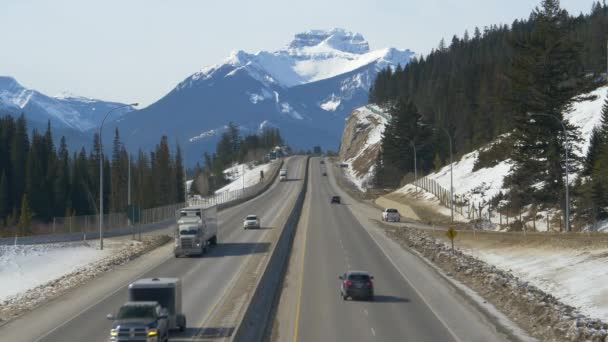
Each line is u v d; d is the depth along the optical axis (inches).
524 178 3924.7
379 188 7524.6
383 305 1732.3
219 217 4795.8
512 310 1654.8
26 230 4247.0
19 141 6348.4
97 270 2423.7
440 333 1416.1
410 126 7514.8
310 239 3321.9
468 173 5442.9
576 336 1311.5
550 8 3996.1
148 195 6766.7
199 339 1312.7
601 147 3705.7
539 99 3902.6
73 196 6318.9
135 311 1205.1
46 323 1520.7
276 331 1433.3
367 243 3176.7
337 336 1380.4
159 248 3127.5
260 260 2544.3
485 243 3041.3
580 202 3503.9
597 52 7460.6
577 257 2313.0
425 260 2630.4
